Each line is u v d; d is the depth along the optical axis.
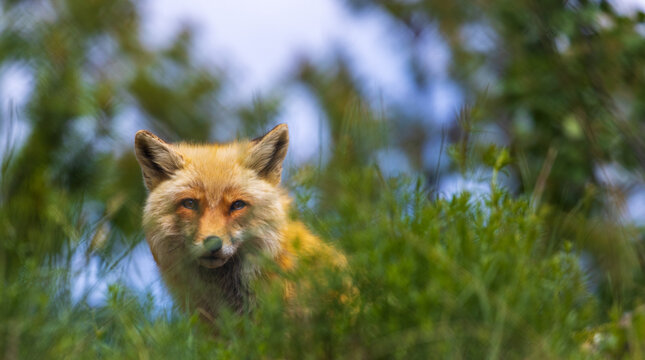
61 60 17.27
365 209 7.71
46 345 7.23
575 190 12.91
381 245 7.29
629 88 13.71
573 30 13.75
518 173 13.56
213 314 9.96
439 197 8.10
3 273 7.74
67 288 7.83
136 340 7.35
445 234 7.67
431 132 17.80
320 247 8.32
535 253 8.04
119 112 17.30
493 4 15.79
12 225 9.03
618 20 13.63
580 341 7.43
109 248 8.59
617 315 7.66
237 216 9.91
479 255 7.33
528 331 6.77
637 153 13.02
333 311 7.31
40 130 15.05
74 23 19.33
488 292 6.95
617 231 10.19
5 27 17.09
